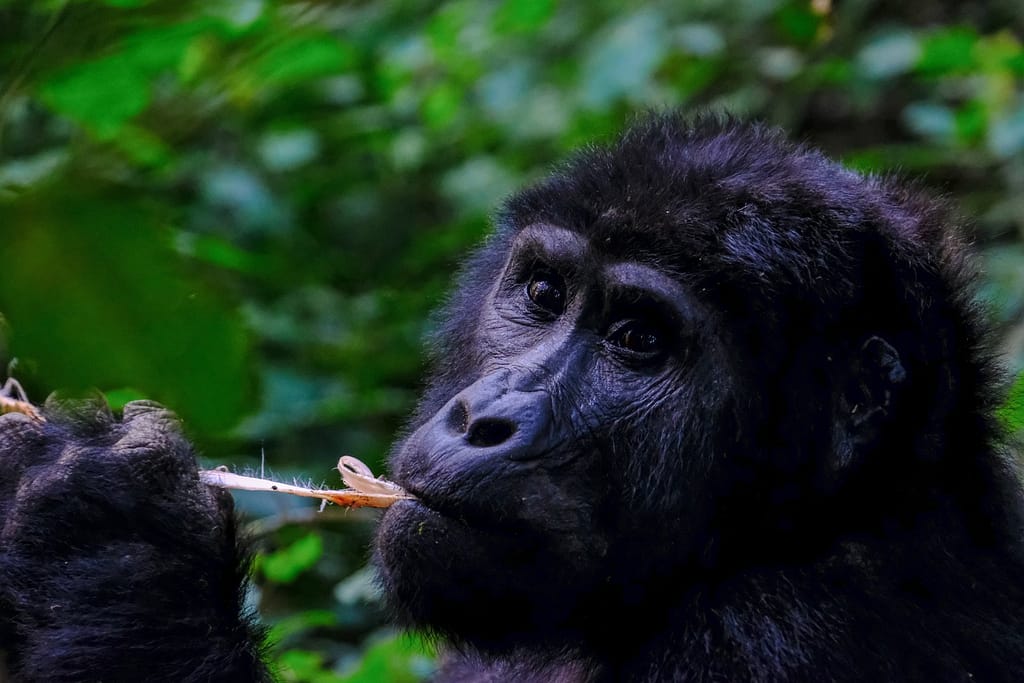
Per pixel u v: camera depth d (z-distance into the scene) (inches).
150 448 254.4
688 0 634.8
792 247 242.1
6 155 367.9
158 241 118.7
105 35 154.2
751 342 241.6
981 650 237.1
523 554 236.2
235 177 526.9
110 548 247.4
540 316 260.1
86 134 236.4
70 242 116.0
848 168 288.4
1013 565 247.3
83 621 242.8
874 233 247.6
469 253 325.1
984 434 247.1
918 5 651.5
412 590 237.1
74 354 115.6
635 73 547.2
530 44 627.2
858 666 234.1
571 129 585.0
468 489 230.1
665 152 263.3
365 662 332.5
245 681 256.1
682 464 243.3
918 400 239.9
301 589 434.6
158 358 118.0
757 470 245.8
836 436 242.4
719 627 246.4
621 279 245.0
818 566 244.8
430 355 315.6
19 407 259.0
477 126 614.5
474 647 253.1
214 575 255.6
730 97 609.3
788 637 238.2
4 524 247.8
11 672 243.4
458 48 591.8
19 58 152.5
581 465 240.5
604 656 263.7
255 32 205.3
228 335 121.3
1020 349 380.8
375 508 263.4
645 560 248.8
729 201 246.2
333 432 474.0
